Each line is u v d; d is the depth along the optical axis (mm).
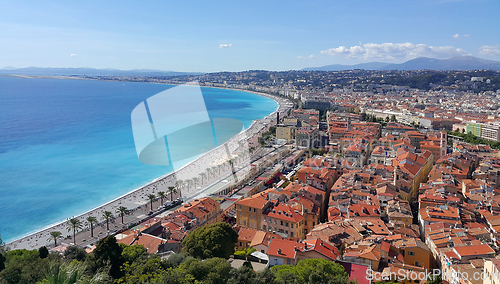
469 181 188750
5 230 192875
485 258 106312
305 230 150875
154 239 118500
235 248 126250
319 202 165000
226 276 70250
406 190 181125
